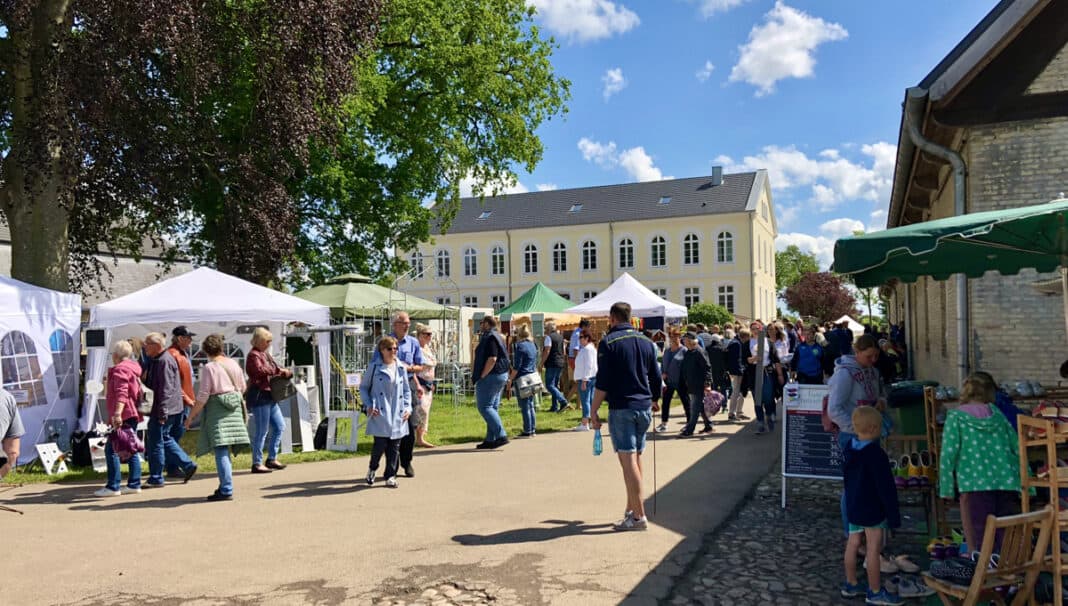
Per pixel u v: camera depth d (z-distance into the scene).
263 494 8.37
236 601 4.95
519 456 10.62
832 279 56.72
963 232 4.64
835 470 7.29
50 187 13.69
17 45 13.38
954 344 10.52
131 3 12.17
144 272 38.31
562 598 4.91
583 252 55.81
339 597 5.00
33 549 6.20
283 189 17.05
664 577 5.29
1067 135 8.70
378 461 8.75
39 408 11.20
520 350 12.72
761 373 12.55
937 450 5.98
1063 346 8.77
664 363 13.23
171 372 9.00
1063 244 5.51
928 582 4.37
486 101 25.30
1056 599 3.97
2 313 10.83
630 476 6.48
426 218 25.62
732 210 52.50
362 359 19.39
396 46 23.97
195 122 15.51
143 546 6.26
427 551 5.99
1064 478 4.32
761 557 5.76
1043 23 8.70
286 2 14.38
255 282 17.84
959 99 8.88
